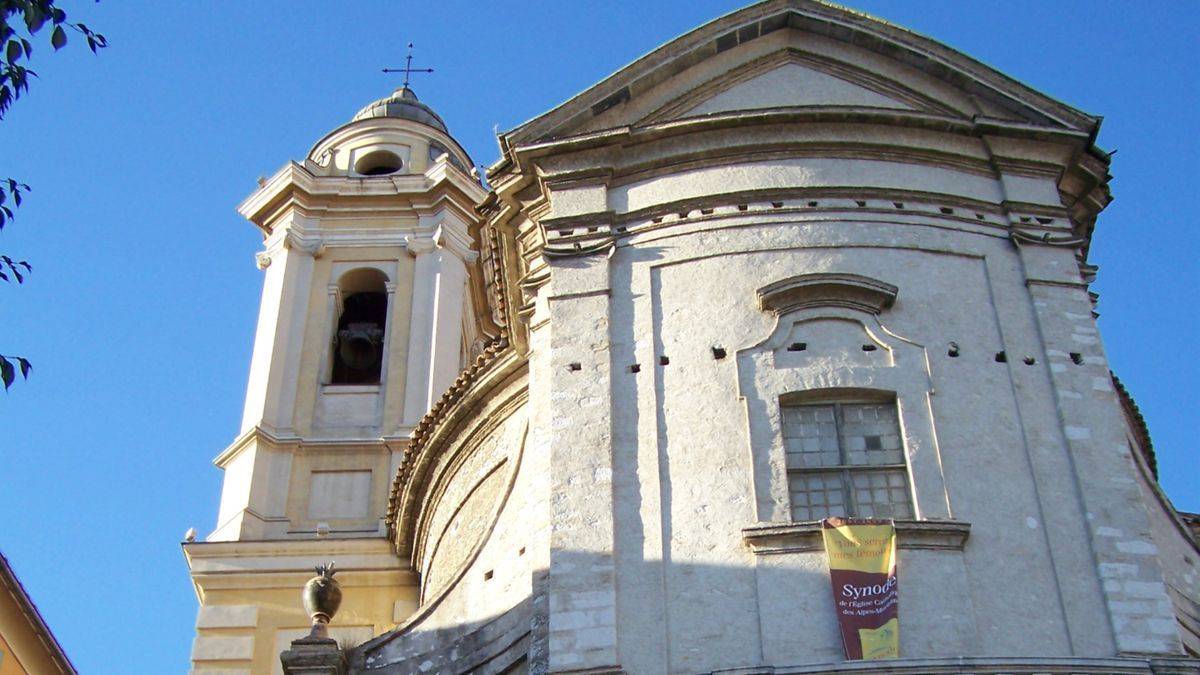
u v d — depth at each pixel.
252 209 39.12
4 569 26.09
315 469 33.91
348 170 41.34
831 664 17.48
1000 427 20.33
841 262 21.78
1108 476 19.89
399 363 36.03
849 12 24.36
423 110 44.16
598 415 20.58
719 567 19.06
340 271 38.12
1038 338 21.30
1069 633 18.58
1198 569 22.41
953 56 23.94
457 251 38.38
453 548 26.02
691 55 24.12
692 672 18.28
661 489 19.86
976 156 23.14
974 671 17.50
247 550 31.28
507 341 25.69
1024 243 22.27
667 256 22.09
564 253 22.28
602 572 19.14
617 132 23.09
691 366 20.97
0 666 27.31
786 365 20.86
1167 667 17.95
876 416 20.58
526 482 22.92
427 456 27.08
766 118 23.00
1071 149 23.36
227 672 29.88
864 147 22.97
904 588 18.69
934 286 21.67
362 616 30.20
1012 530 19.34
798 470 20.11
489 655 21.25
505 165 23.91
